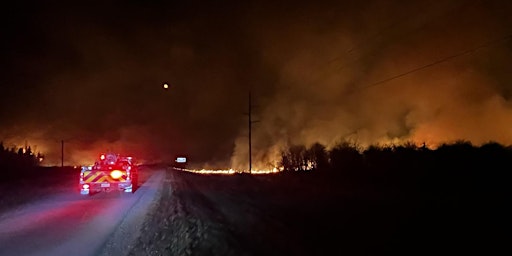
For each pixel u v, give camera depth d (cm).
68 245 1055
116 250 999
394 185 2031
